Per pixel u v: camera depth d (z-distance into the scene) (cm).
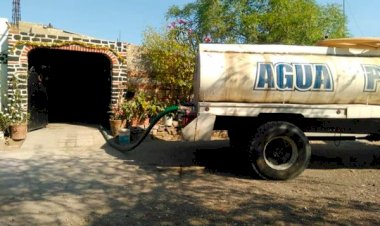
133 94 1238
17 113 1057
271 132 682
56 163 789
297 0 1462
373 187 650
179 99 1273
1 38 1137
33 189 606
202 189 621
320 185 660
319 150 970
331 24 1548
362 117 721
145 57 1256
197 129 698
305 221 482
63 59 1644
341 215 505
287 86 698
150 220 479
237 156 842
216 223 471
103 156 870
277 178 685
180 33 1380
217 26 1466
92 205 534
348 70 714
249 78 691
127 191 604
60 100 1700
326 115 713
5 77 1144
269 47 725
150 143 1026
